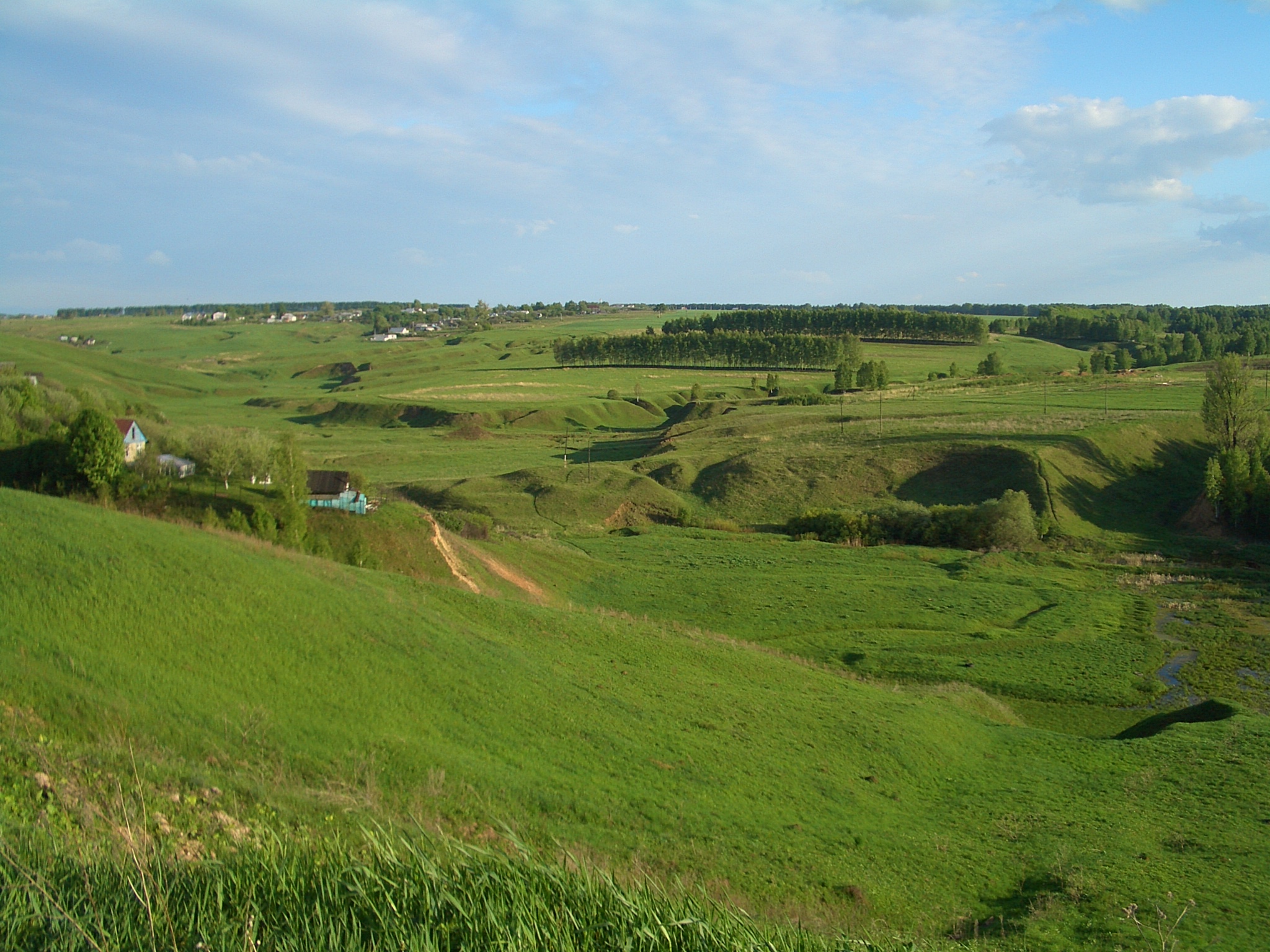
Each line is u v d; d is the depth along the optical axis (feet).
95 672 64.49
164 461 196.54
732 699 108.58
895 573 237.04
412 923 22.08
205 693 68.85
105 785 43.96
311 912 22.12
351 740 69.41
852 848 74.90
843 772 94.12
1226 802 91.81
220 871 23.47
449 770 69.36
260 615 87.25
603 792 74.79
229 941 20.26
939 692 140.26
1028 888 70.74
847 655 169.99
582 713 92.17
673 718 97.71
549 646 112.88
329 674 81.92
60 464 159.53
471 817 62.75
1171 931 58.13
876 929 55.83
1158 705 149.18
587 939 22.77
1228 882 70.08
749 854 69.21
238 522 149.28
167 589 84.53
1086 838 81.25
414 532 176.96
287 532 152.56
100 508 105.09
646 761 84.53
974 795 95.50
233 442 191.62
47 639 67.41
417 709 81.61
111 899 21.29
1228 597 218.59
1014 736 120.26
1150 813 88.94
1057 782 101.09
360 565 156.66
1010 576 234.99
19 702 54.90
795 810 81.82
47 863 23.07
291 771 60.49
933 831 82.84
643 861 62.95
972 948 53.78
